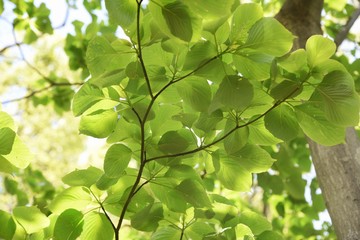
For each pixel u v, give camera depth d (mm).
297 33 1889
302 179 2426
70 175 1146
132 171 1160
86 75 3041
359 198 1451
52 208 1135
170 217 1206
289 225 2727
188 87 1057
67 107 3412
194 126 1141
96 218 1149
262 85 1042
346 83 983
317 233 2672
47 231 1188
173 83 1060
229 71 1013
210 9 887
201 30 945
